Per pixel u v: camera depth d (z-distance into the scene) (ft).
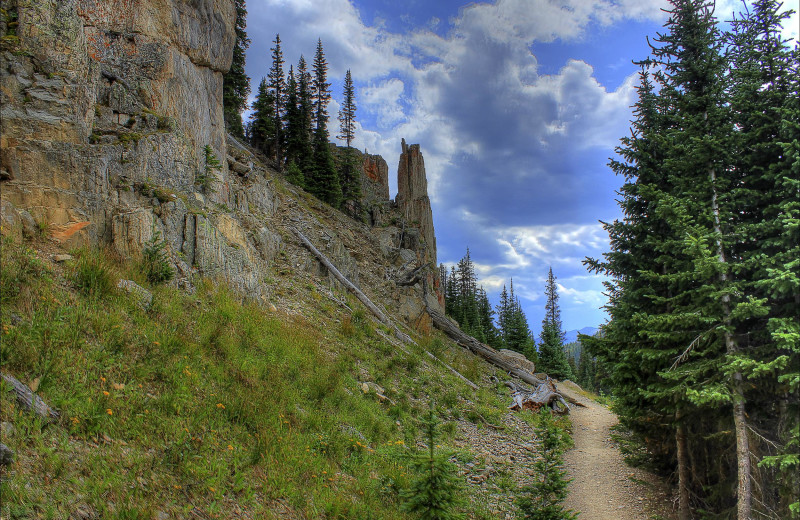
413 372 62.08
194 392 26.32
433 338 95.40
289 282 70.08
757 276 30.94
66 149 35.73
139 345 26.71
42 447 16.06
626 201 42.47
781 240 29.60
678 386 31.48
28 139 34.24
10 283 23.82
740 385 30.53
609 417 83.35
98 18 54.65
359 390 46.80
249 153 126.41
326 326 61.26
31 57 35.70
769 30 34.42
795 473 28.32
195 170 58.75
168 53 59.88
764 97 32.96
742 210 35.09
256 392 30.60
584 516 39.55
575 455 56.80
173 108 60.29
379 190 214.69
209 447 22.16
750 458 32.99
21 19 35.76
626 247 42.42
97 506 15.08
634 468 51.44
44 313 23.85
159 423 21.44
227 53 76.59
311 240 91.91
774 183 32.63
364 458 32.32
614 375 39.63
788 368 28.50
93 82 40.81
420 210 214.28
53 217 33.63
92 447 17.72
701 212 33.65
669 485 45.06
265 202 92.48
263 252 71.56
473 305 219.82
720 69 35.91
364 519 24.16
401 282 111.45
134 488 16.53
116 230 37.14
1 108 33.65
